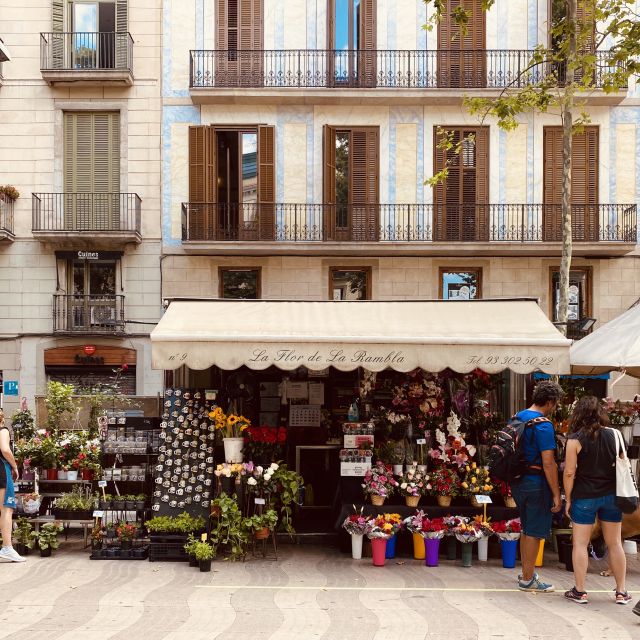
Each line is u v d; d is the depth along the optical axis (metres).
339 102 17.92
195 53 18.00
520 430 6.81
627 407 9.98
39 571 7.71
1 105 18.12
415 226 17.95
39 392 17.86
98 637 5.46
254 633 5.59
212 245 17.45
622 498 6.21
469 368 8.09
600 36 17.52
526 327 8.57
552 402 6.90
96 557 8.30
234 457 8.66
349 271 18.33
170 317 8.95
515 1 18.08
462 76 17.91
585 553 6.49
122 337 17.92
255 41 18.14
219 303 9.67
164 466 8.66
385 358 8.09
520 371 8.08
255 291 18.30
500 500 8.85
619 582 6.47
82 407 9.91
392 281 18.03
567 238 11.01
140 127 18.11
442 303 9.57
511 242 17.39
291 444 11.34
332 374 12.11
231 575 7.58
